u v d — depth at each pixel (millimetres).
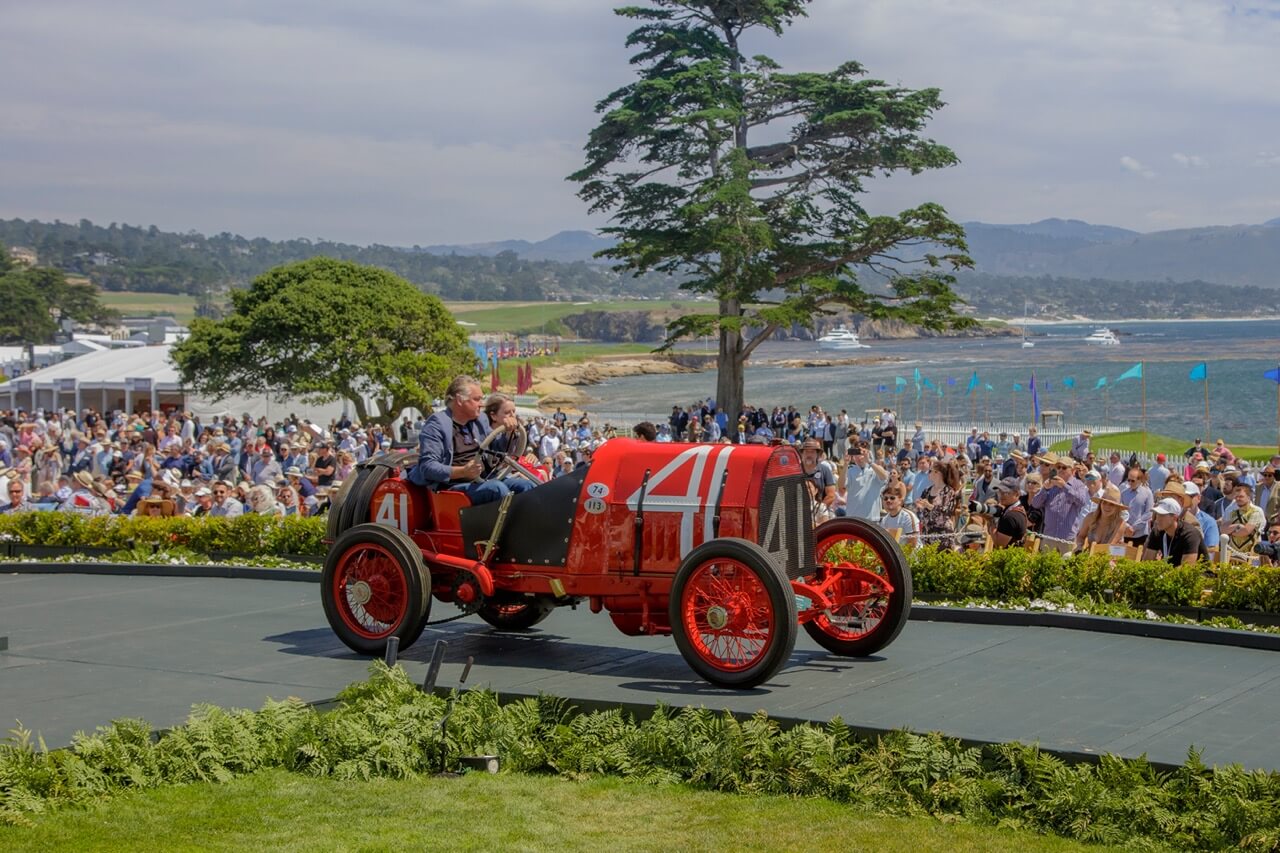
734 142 66312
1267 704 8742
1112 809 6973
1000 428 58781
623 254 66250
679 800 7699
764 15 64875
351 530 10812
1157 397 113750
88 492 22984
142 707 9133
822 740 7953
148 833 7102
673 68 65125
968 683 9438
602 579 10125
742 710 8586
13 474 24609
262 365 61188
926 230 62875
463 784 8055
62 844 6895
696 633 9367
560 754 8422
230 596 14266
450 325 65250
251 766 8273
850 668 10016
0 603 14109
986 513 16984
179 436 39406
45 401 63062
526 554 10500
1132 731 8016
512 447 11383
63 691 9648
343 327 60625
